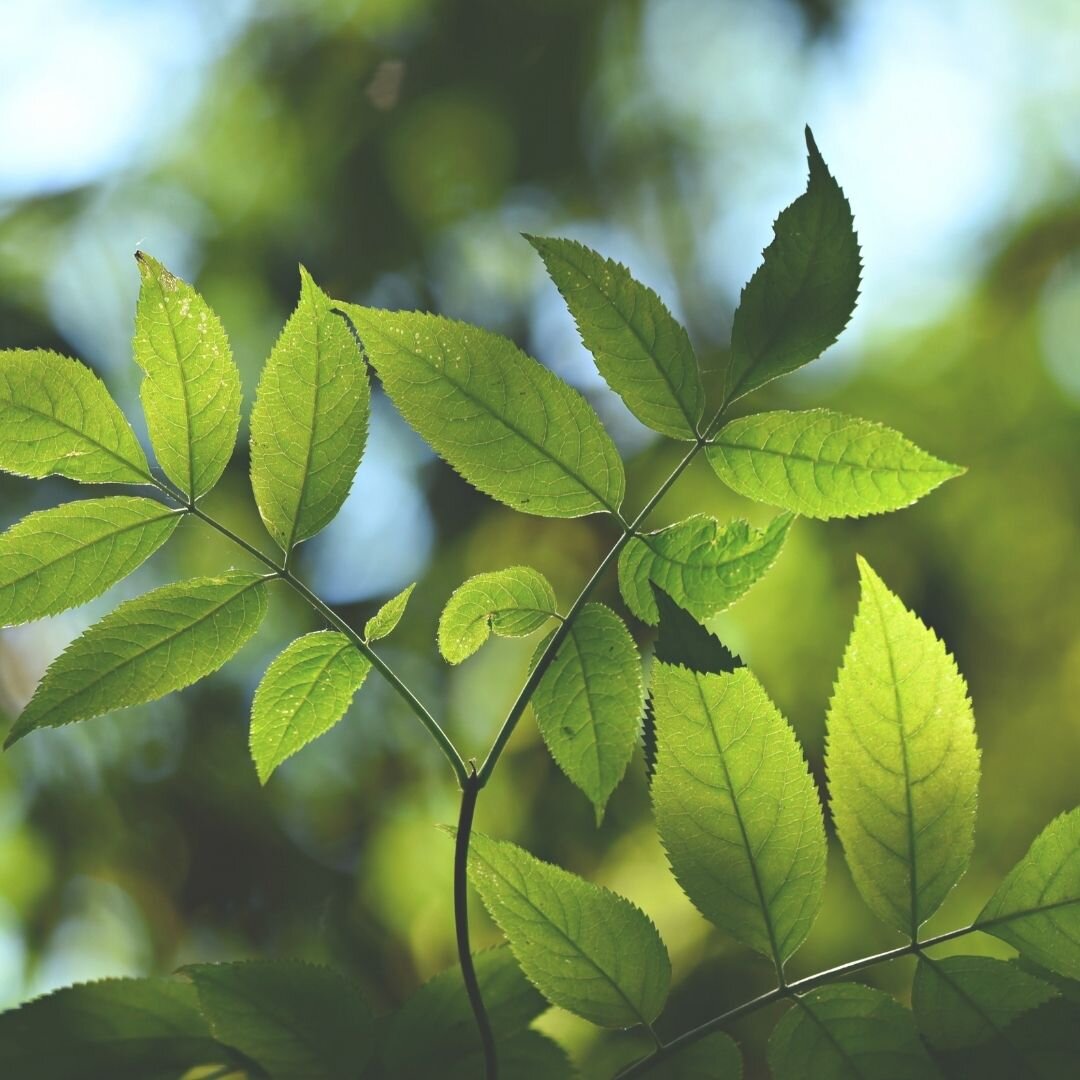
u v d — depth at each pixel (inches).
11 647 154.5
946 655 41.3
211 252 189.2
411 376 44.4
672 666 41.6
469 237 197.0
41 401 46.2
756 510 157.2
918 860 41.6
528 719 154.6
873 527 158.7
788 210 43.8
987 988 40.6
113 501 46.6
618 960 43.3
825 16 194.7
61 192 185.3
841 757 42.0
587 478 45.5
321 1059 44.8
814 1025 41.6
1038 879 40.7
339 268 188.9
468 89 191.6
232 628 46.7
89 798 155.2
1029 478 166.4
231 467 155.8
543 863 43.3
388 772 159.6
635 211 203.2
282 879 157.3
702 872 42.2
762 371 44.7
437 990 47.6
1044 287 180.9
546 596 47.8
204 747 159.6
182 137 196.2
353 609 165.0
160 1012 45.5
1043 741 153.8
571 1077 46.2
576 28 192.4
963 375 178.5
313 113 193.8
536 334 189.9
